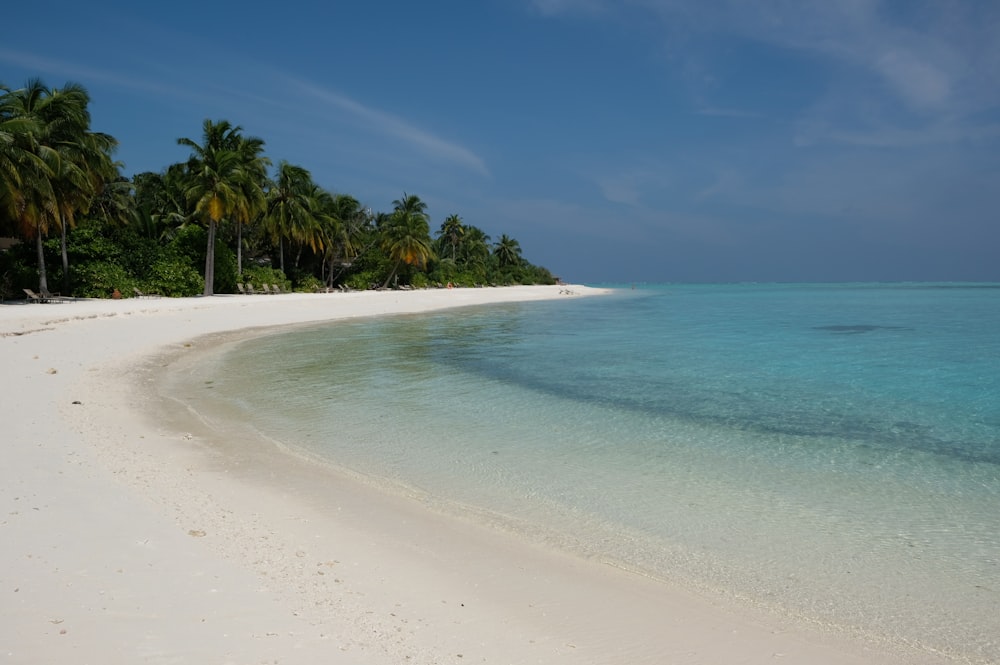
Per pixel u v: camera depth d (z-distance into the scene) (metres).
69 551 5.42
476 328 33.75
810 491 8.32
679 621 5.03
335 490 7.95
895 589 5.68
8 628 4.11
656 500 7.91
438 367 18.89
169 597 4.74
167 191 55.50
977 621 5.14
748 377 17.50
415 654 4.27
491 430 11.35
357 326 33.78
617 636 4.75
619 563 6.13
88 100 38.19
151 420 11.20
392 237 74.81
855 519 7.36
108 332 23.62
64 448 8.84
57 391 12.89
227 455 9.27
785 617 5.16
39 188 31.75
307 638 4.33
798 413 13.07
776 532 6.95
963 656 4.64
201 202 44.94
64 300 36.38
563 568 5.96
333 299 50.16
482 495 7.97
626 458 9.73
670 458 9.78
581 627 4.86
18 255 39.31
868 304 62.59
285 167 58.12
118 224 47.72
